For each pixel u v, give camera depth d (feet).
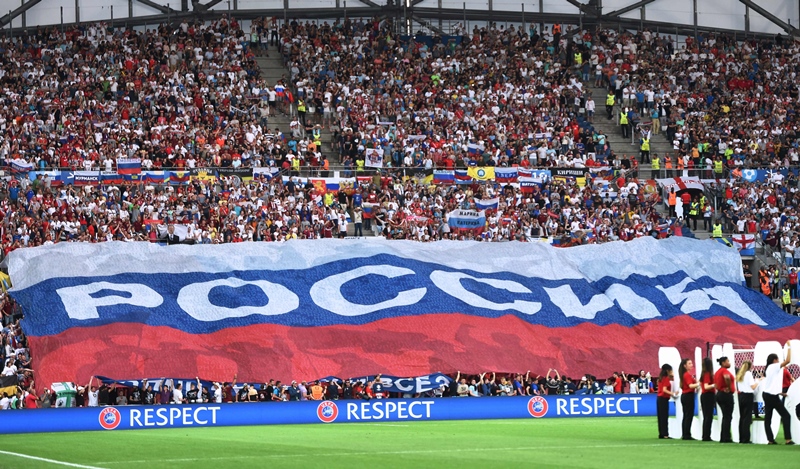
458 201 194.18
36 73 222.28
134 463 72.84
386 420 123.75
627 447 80.53
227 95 220.23
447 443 87.04
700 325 169.17
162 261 162.30
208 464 71.51
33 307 151.33
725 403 84.17
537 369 155.63
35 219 175.01
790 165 219.82
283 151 205.46
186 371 145.28
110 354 144.77
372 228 192.85
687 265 180.45
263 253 167.12
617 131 230.27
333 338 153.99
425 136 213.66
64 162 192.75
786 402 82.02
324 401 122.31
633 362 160.25
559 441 88.53
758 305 176.24
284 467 68.95
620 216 196.24
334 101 224.74
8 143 195.11
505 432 101.55
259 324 153.38
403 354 153.17
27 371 144.77
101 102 215.92
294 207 187.73
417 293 162.81
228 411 119.85
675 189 206.49
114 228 175.52
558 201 197.36
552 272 174.09
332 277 164.04
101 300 152.97
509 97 230.27
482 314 161.27
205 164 198.08
